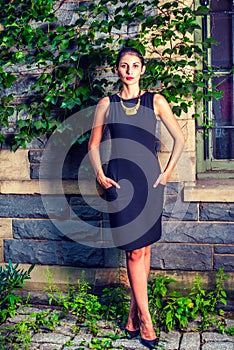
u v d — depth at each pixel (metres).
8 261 4.28
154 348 3.43
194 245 4.02
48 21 4.00
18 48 4.06
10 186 4.20
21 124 4.06
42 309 4.05
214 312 3.85
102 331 3.68
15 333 3.65
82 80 4.00
